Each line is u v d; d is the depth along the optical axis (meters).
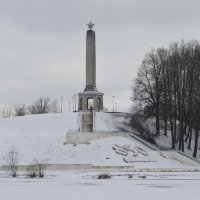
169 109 111.25
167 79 111.62
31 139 100.94
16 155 88.56
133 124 114.62
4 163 90.44
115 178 70.75
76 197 50.66
